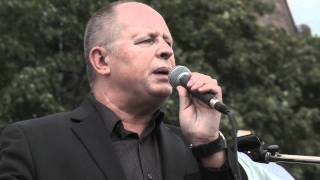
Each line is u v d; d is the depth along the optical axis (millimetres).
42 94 9586
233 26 12180
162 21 3535
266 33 13055
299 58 13508
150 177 3299
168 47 3420
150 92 3355
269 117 11797
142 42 3408
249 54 12359
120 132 3381
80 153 3225
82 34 10688
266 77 12477
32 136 3256
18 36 10188
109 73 3465
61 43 10977
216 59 12219
